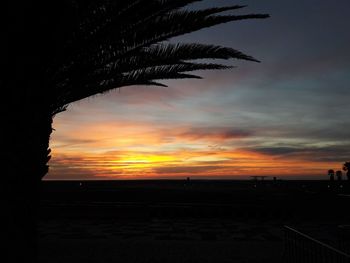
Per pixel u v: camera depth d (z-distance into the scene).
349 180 42.25
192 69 7.35
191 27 6.45
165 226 19.80
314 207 22.97
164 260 11.67
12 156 5.11
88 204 23.50
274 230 18.34
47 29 5.49
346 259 5.57
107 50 6.49
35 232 5.44
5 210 5.05
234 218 23.08
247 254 12.53
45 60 5.66
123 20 6.12
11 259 5.05
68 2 5.75
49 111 6.05
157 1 6.14
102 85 7.04
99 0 5.97
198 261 11.57
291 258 8.86
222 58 6.71
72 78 6.44
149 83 7.73
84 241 14.92
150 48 6.75
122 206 22.88
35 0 5.36
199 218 23.14
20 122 5.23
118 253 12.63
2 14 5.20
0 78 5.18
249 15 6.46
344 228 10.62
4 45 5.20
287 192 40.06
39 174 5.53
